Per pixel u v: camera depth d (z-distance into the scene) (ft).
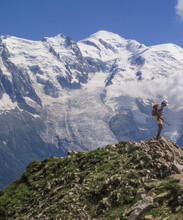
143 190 95.14
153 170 105.29
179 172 99.76
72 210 106.73
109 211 96.84
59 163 157.99
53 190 130.31
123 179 105.29
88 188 114.83
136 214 83.82
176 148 123.95
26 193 150.30
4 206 148.15
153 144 121.08
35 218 114.32
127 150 137.90
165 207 84.07
